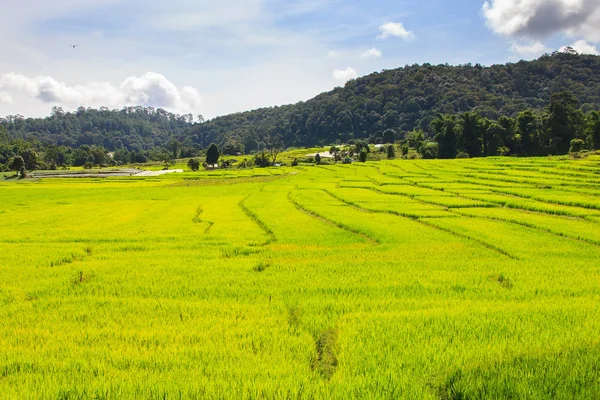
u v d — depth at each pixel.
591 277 16.94
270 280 16.52
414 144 155.00
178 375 8.79
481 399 8.07
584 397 7.99
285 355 9.91
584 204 36.91
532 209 37.25
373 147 177.62
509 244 23.56
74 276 17.25
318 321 11.94
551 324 11.48
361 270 18.11
